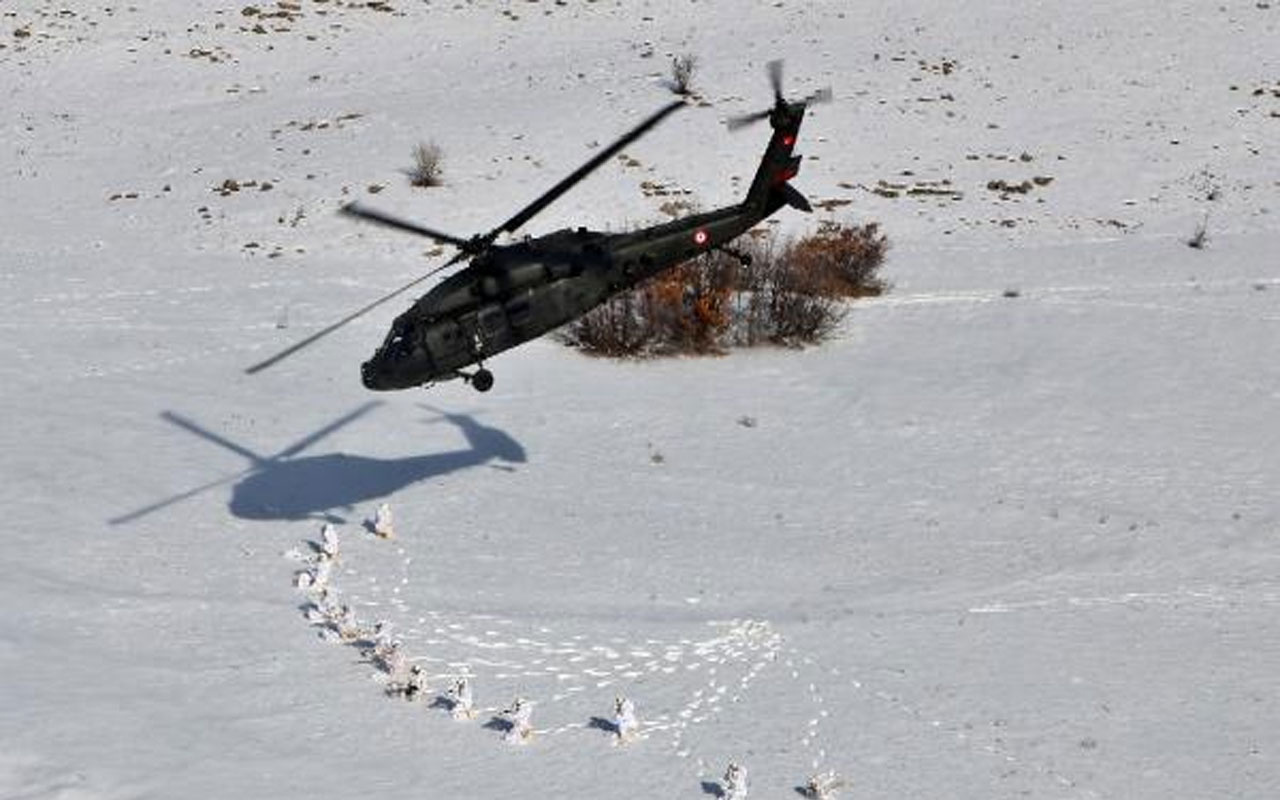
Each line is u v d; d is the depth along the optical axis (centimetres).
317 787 5250
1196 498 9644
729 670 6819
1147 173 18112
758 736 6150
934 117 19488
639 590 7750
